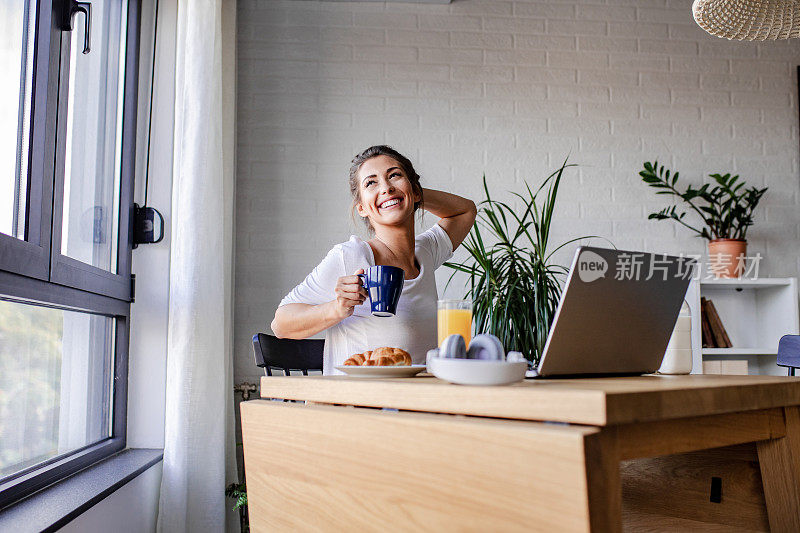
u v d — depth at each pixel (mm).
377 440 977
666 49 3328
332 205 3088
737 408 932
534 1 3273
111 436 2273
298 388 1206
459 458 857
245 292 3016
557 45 3268
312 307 1556
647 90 3297
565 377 1133
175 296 2258
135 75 2348
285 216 3064
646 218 3227
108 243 2207
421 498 902
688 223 3248
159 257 2404
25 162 1551
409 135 3154
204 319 2273
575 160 3219
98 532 1676
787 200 3314
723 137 3314
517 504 787
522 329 2256
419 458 909
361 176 1800
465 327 1252
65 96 1741
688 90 3320
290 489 1147
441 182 3148
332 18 3174
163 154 2461
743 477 1152
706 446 925
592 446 738
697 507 1206
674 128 3291
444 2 3211
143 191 2439
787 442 1072
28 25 1553
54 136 1631
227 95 2838
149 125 2451
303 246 3059
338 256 1686
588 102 3256
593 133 3242
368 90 3156
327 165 3105
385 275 1354
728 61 3359
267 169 3078
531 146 3205
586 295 1067
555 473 750
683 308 1355
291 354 2055
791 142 3352
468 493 842
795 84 3387
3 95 1419
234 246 3010
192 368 2229
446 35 3217
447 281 3068
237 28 3129
